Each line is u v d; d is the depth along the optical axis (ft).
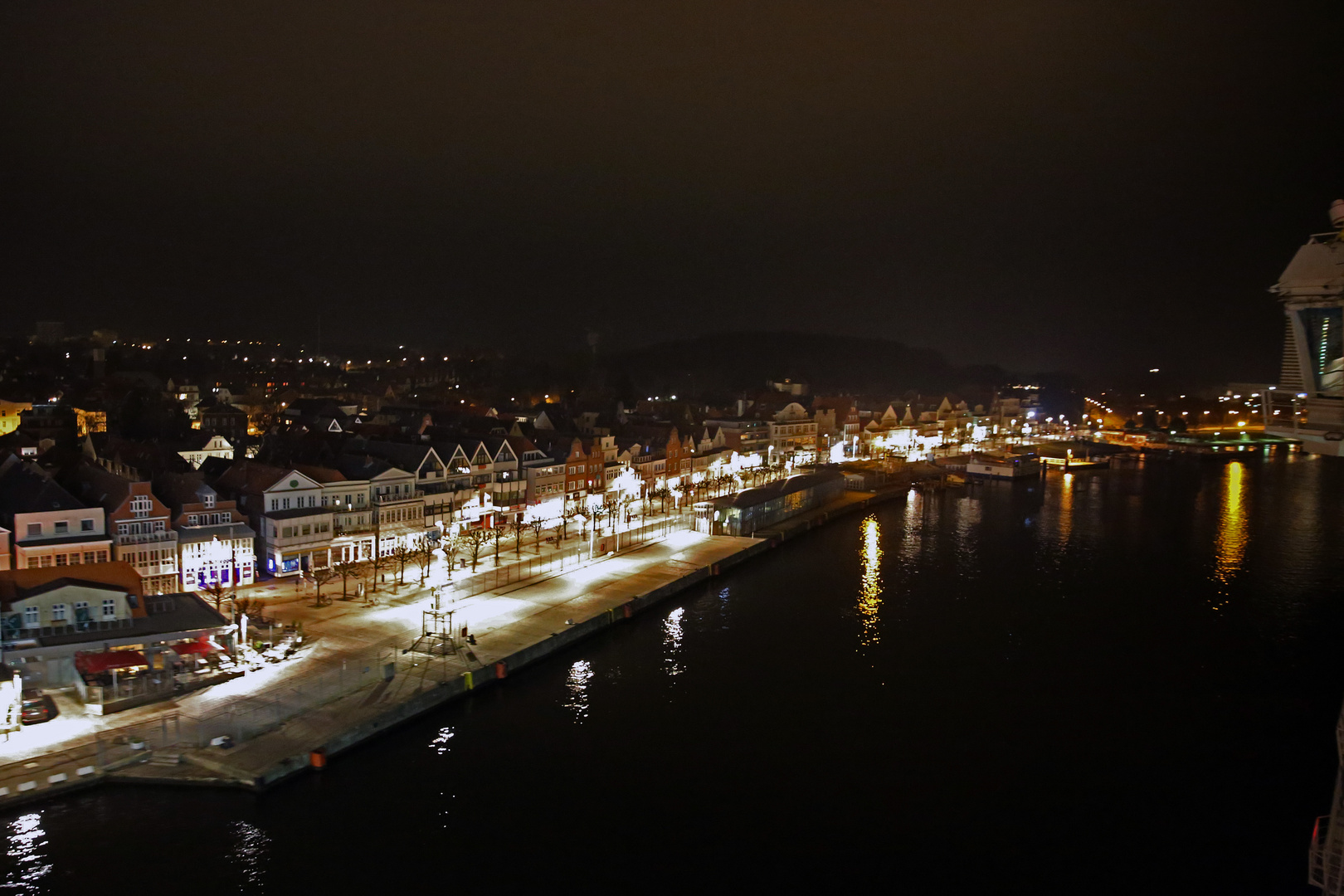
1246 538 477.77
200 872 157.69
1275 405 145.59
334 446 406.21
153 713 201.26
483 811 183.11
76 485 293.43
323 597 291.58
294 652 240.94
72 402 604.90
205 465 361.92
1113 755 219.20
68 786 172.96
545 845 173.37
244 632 233.55
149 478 313.94
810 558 412.77
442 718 221.87
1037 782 205.16
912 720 234.99
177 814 171.53
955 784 203.31
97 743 185.68
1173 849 181.27
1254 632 312.50
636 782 197.88
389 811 180.45
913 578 378.73
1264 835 185.98
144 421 514.68
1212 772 212.02
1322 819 191.83
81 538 259.80
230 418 595.06
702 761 208.64
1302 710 246.88
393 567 327.88
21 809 167.94
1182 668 277.03
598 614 291.99
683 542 417.28
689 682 253.85
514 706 231.50
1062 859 176.65
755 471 617.21
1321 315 138.00
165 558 276.62
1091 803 197.36
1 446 418.31
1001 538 471.21
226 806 175.01
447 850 169.68
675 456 563.07
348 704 212.02
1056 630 311.68
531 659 256.93
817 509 532.73
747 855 174.40
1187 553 438.40
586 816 183.93
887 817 189.26
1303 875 172.86
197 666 222.69
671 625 303.48
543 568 350.23
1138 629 314.35
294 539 309.42
